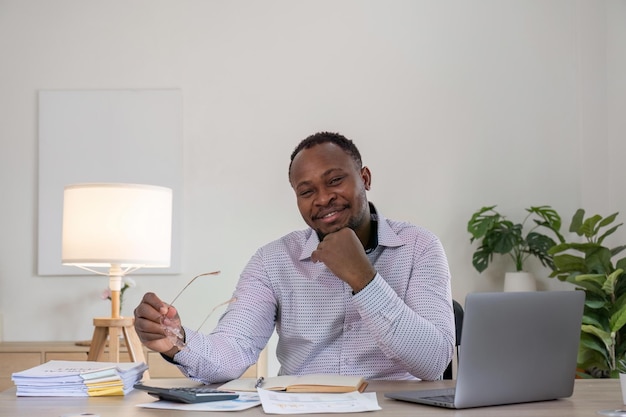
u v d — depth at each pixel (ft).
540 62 16.78
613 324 13.55
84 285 16.60
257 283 7.21
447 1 16.85
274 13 16.84
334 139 7.00
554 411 5.02
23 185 16.71
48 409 5.19
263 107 16.72
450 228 16.60
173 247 16.48
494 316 5.13
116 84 16.83
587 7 16.53
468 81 16.76
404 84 16.75
